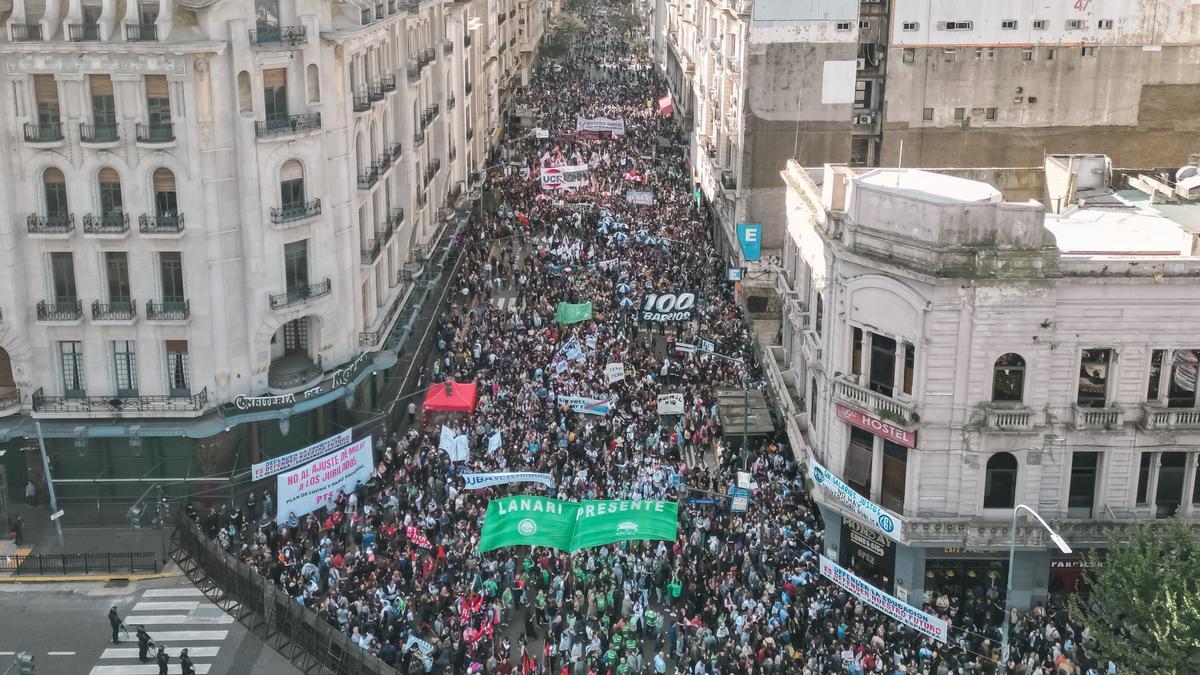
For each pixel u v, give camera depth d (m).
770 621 48.28
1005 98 79.38
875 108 81.12
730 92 88.25
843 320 51.62
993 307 47.25
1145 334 48.12
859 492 52.69
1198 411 48.53
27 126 54.88
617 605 51.62
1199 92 78.81
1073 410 48.78
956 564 51.78
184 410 58.22
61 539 55.41
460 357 75.19
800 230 61.69
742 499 54.34
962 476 49.53
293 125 58.22
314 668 47.59
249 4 56.06
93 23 54.03
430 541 55.81
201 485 59.00
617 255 93.62
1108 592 43.09
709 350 70.56
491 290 91.38
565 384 69.94
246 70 56.56
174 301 57.88
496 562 52.78
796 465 59.41
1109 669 45.41
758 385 70.06
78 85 54.56
